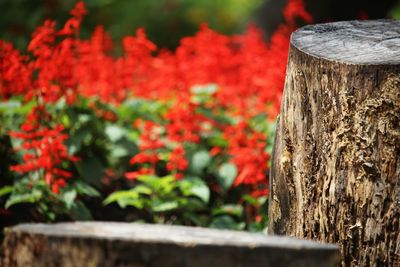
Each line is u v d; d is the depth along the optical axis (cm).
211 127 1070
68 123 1005
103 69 1130
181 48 1165
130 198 973
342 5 1723
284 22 1827
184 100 1008
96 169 1000
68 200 913
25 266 555
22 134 902
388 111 661
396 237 662
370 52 696
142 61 1153
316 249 544
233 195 1035
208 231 588
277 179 733
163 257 523
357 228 673
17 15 1942
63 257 535
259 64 1120
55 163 920
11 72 977
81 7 983
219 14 2366
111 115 1060
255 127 1045
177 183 953
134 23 2208
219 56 1170
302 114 704
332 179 682
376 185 666
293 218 716
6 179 980
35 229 566
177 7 2303
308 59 696
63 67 989
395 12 1962
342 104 675
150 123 979
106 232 559
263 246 531
